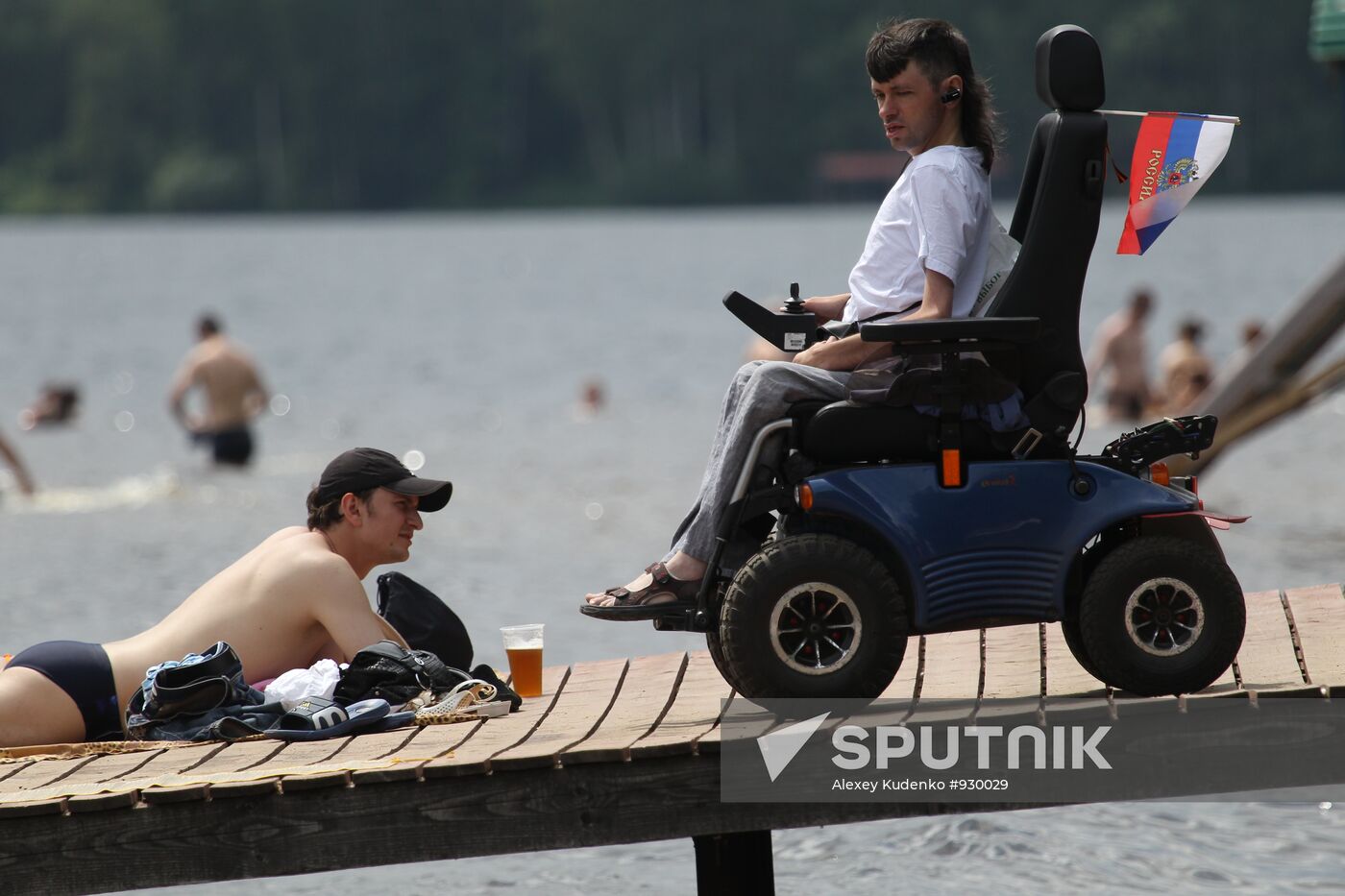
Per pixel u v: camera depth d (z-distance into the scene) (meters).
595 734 17.55
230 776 16.58
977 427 17.59
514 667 20.88
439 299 184.62
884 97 18.06
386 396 95.56
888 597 17.23
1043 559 17.48
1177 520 17.97
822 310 19.17
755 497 17.64
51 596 39.56
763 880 19.08
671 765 16.36
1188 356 70.75
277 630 20.44
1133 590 17.44
